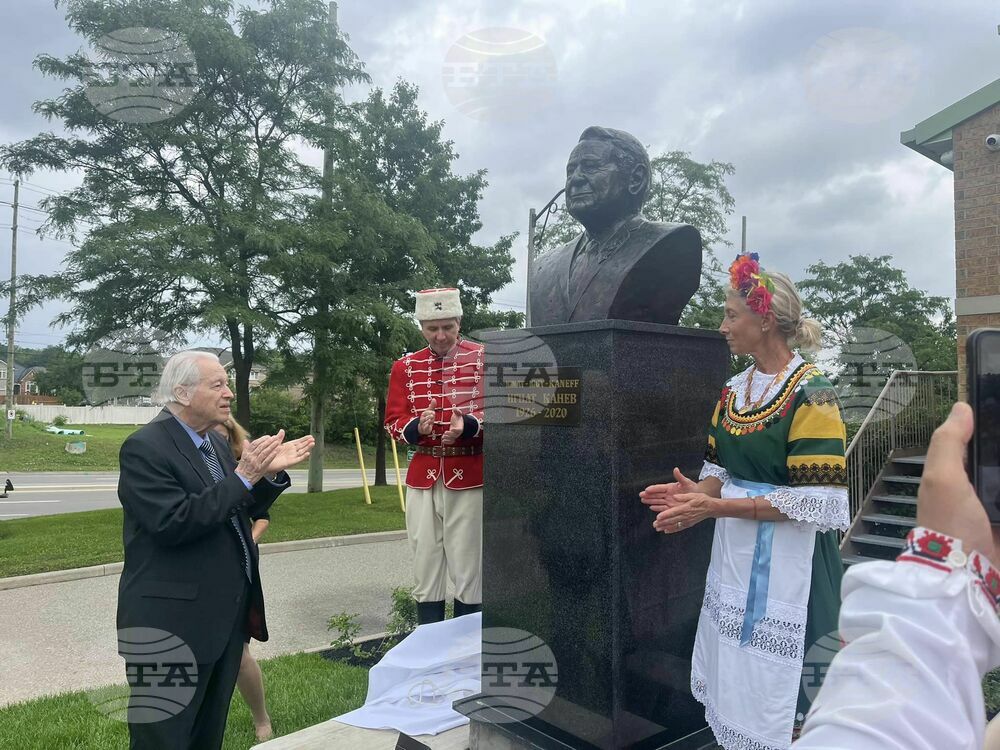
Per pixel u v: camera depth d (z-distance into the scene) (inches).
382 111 550.9
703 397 98.7
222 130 390.6
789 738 73.2
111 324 382.3
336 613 232.7
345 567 304.2
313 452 570.6
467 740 106.7
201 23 348.8
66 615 227.8
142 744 88.1
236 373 439.2
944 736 23.2
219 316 351.3
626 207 107.1
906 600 25.4
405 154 563.5
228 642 94.7
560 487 92.4
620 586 86.4
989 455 29.4
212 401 96.3
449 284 561.3
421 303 140.6
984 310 258.2
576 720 89.7
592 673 88.0
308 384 454.3
